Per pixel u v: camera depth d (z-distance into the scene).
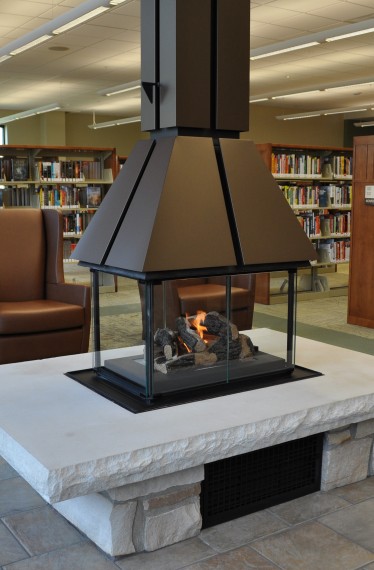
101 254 2.65
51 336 4.14
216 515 2.32
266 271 2.66
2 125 16.11
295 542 2.19
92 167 7.87
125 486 2.06
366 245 5.90
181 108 2.60
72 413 2.39
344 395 2.60
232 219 2.63
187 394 2.57
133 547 2.10
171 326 2.51
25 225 4.64
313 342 3.53
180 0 2.55
